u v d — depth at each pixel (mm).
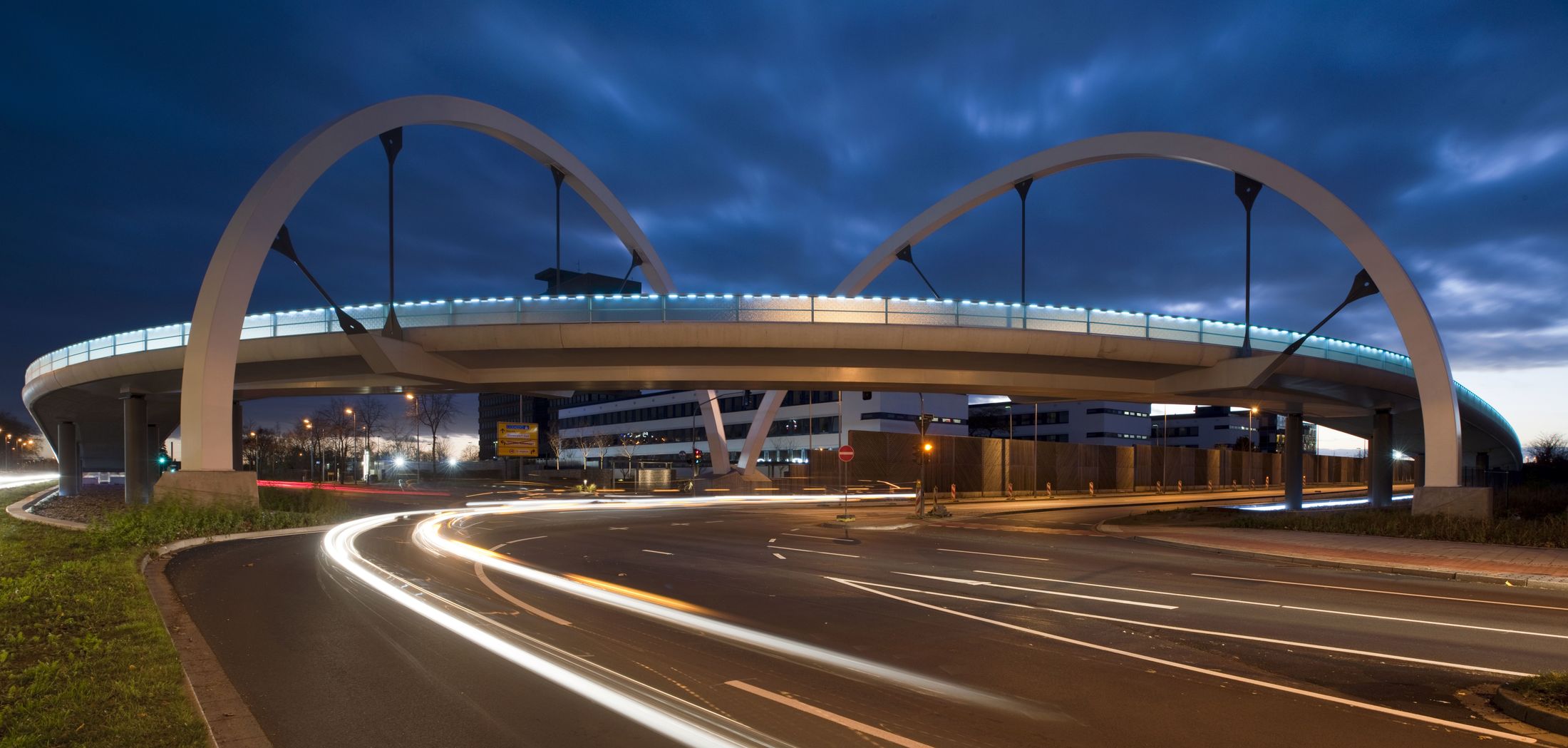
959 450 56375
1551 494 40688
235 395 43625
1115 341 31938
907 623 10680
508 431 79188
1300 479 44188
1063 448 65875
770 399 56031
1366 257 29016
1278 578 15789
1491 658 8961
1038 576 15688
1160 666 8445
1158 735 6289
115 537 18234
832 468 54250
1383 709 7039
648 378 35156
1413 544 21703
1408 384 40000
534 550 19875
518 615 10867
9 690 6449
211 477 26656
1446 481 26969
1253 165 32219
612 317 31109
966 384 34500
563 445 125750
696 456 62406
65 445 55938
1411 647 9516
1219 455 84188
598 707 6832
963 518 34688
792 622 10648
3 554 15164
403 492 60750
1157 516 34031
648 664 8281
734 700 7059
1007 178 42375
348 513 30828
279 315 32438
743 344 30812
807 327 30766
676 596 12719
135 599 10758
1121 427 114625
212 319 27328
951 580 14930
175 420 57219
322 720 6457
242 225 27969
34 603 10016
